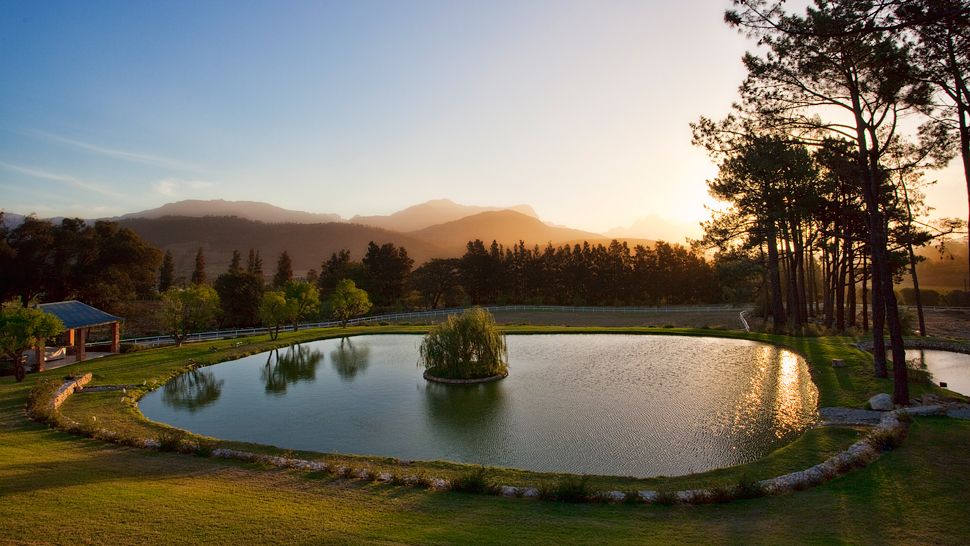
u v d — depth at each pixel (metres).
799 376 25.66
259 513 10.12
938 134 19.27
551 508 10.88
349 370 31.72
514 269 101.75
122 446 15.98
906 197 33.53
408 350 39.00
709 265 90.50
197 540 8.60
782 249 48.34
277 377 30.11
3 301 53.09
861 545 8.63
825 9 14.78
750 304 77.38
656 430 18.23
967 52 13.85
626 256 94.75
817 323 45.62
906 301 73.94
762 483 11.91
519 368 30.28
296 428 19.95
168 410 22.94
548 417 20.27
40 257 54.78
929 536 8.95
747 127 20.55
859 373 23.69
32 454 14.27
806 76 18.36
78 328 34.06
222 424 20.69
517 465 15.44
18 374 27.39
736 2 14.80
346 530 9.26
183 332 41.59
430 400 23.78
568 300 96.56
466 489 12.08
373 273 88.50
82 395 24.31
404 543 8.63
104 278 57.16
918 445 13.73
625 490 12.30
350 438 18.53
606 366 29.78
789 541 8.84
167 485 11.94
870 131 18.72
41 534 8.52
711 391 23.30
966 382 23.78
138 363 32.97
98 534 8.65
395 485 12.52
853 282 43.62
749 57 19.00
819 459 13.95
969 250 19.17
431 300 96.81
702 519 10.11
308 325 57.22
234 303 62.81
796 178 30.08
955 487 11.02
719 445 16.62
